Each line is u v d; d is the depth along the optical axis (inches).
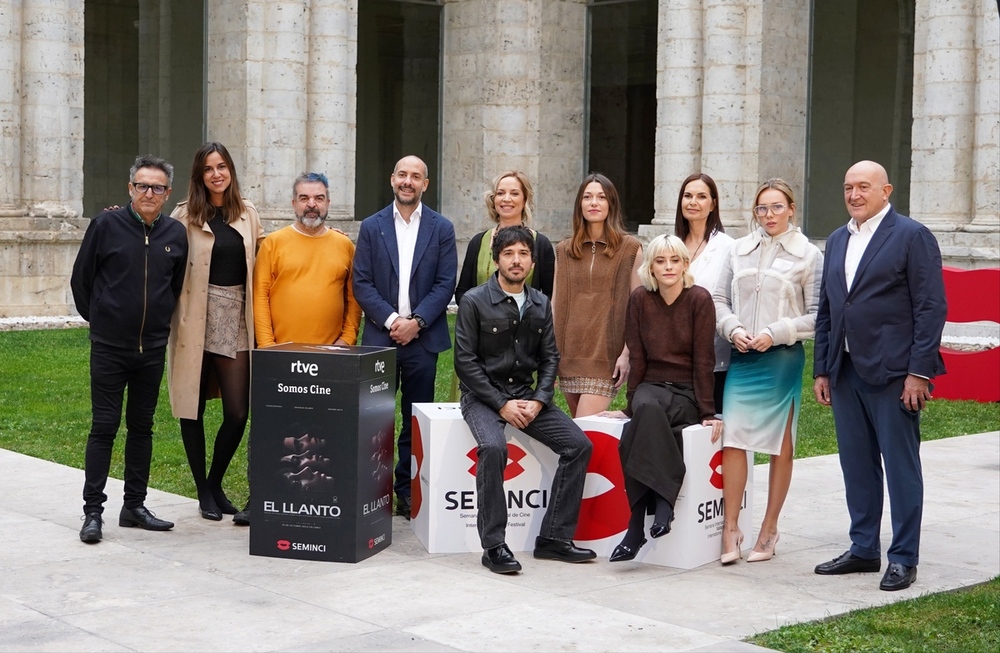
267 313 365.1
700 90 961.5
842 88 965.8
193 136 1005.8
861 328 316.8
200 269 358.3
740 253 341.1
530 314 332.5
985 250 816.3
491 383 332.2
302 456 324.8
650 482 318.3
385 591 299.1
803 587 313.0
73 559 323.0
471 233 1091.9
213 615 278.1
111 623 271.4
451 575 314.8
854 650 264.2
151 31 1007.0
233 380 365.7
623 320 357.7
